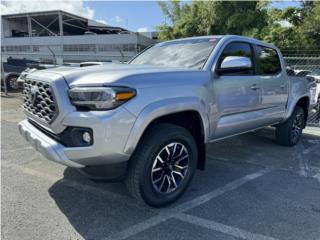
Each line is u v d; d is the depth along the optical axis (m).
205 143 3.44
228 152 5.22
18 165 4.15
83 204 3.12
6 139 5.47
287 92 5.16
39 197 3.23
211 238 2.62
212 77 3.42
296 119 5.69
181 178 3.23
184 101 2.98
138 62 4.18
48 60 13.65
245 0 23.33
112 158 2.60
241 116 4.00
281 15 23.56
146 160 2.82
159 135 2.88
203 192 3.53
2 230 2.60
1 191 3.34
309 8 23.03
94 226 2.73
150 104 2.71
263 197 3.44
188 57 3.76
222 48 3.71
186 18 26.64
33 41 37.09
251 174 4.17
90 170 2.68
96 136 2.50
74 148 2.57
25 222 2.74
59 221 2.78
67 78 2.67
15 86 12.78
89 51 33.28
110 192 3.41
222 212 3.06
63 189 3.44
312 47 21.27
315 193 3.59
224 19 24.12
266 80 4.45
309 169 4.45
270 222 2.90
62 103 2.59
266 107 4.58
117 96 2.52
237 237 2.64
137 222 2.83
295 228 2.80
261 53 4.49
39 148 2.83
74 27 43.53
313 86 6.38
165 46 4.39
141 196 2.91
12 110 8.58
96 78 2.62
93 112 2.51
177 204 3.21
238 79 3.80
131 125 2.59
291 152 5.35
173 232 2.69
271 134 6.61
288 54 21.14
